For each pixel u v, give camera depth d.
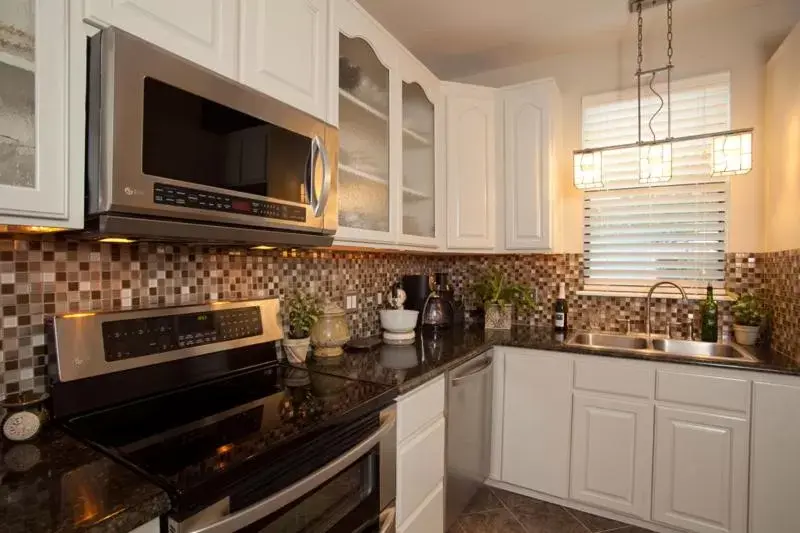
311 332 1.84
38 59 0.82
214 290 1.55
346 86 1.74
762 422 1.82
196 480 0.79
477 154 2.57
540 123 2.52
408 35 2.52
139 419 1.10
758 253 2.32
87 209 0.90
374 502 1.32
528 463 2.32
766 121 2.28
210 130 1.08
